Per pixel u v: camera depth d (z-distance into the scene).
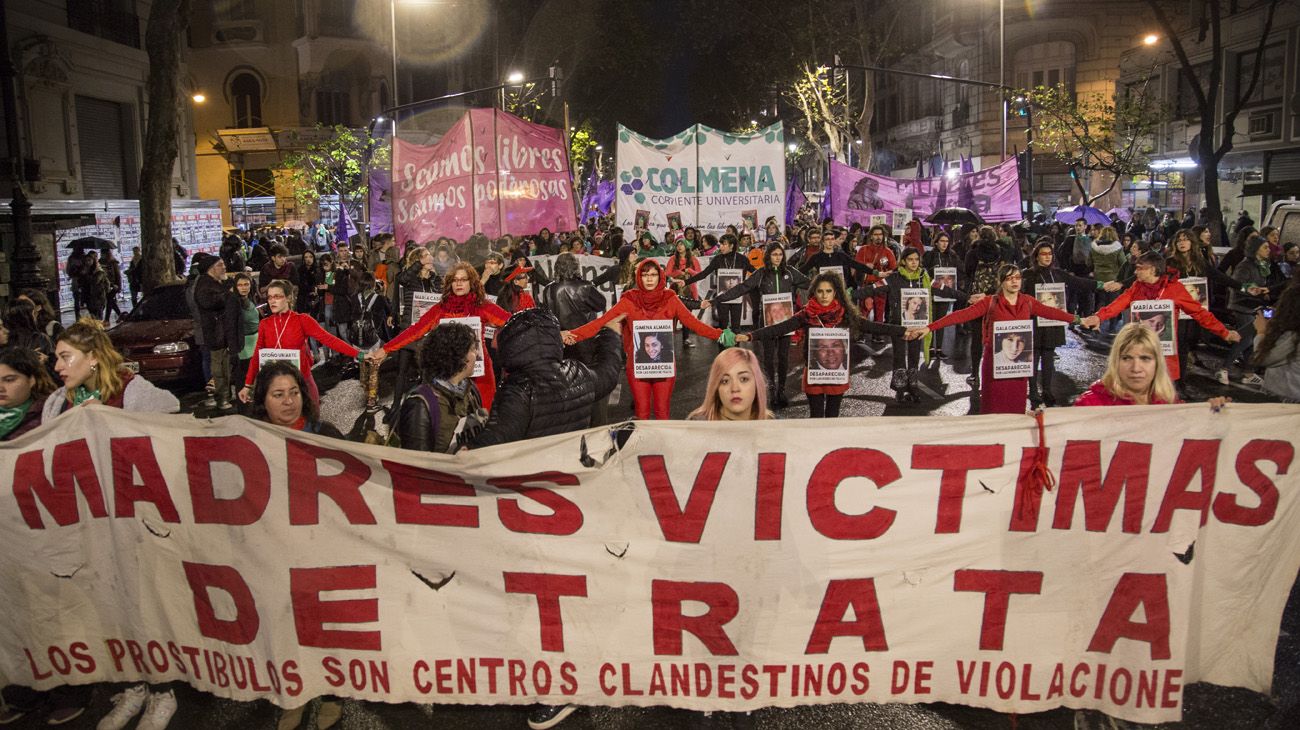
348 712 4.82
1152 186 37.69
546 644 4.51
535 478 4.42
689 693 4.51
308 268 19.03
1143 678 4.48
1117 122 34.53
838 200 22.38
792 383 13.40
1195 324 12.04
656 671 4.50
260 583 4.60
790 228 24.38
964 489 4.42
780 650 4.47
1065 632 4.48
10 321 10.62
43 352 10.63
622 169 19.58
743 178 19.66
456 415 5.22
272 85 49.97
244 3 49.38
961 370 14.30
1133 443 4.42
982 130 53.53
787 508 4.42
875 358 15.20
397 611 4.55
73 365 5.19
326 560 4.55
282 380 5.12
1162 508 4.44
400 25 55.53
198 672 4.73
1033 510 4.43
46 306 13.27
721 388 4.75
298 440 4.52
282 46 49.75
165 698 4.89
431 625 4.54
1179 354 12.08
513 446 4.40
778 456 4.39
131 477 4.66
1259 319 8.13
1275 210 17.47
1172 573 4.46
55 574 4.75
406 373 9.80
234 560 4.62
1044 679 4.49
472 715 4.79
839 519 4.43
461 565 4.50
